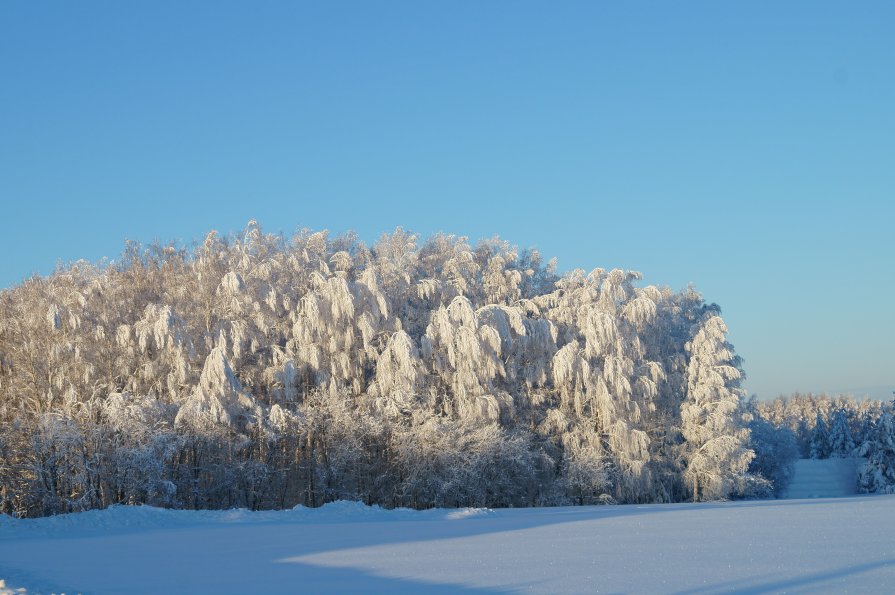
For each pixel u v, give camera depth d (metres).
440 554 16.55
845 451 108.88
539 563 14.73
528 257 54.47
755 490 50.38
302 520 27.53
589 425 43.97
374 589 12.19
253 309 38.34
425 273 49.56
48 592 12.16
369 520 27.34
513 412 42.97
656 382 45.72
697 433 47.22
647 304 45.44
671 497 47.22
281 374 36.62
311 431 37.66
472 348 39.38
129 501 33.47
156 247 42.38
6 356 35.94
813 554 15.28
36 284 37.31
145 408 33.75
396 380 38.56
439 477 38.91
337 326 38.34
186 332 35.59
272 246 43.12
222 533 22.62
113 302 38.66
